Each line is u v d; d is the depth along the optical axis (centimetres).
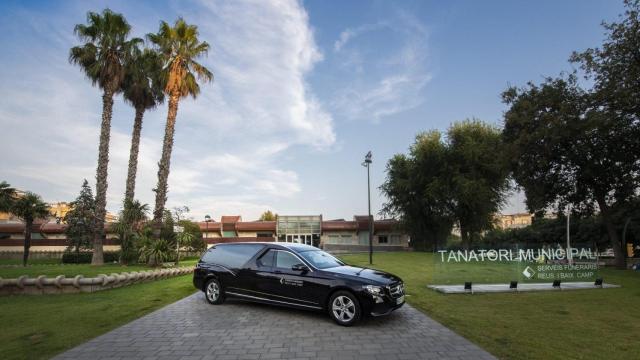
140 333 695
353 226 4938
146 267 2108
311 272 817
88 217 3784
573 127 2012
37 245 4725
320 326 745
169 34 2491
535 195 2411
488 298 1038
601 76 2044
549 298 1038
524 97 2292
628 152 2112
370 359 557
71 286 1155
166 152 2419
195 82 2564
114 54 2541
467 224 3900
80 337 670
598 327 724
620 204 2331
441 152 3731
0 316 834
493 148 2706
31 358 561
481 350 592
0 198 3256
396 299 776
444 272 1221
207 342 640
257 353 584
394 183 4241
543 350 590
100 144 2555
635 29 1895
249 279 900
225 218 5200
